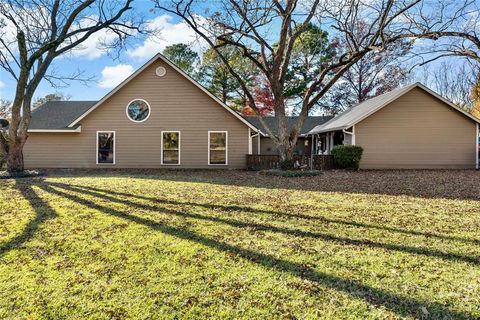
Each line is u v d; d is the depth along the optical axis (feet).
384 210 21.36
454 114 54.49
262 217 19.35
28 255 13.28
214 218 19.06
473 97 85.10
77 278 11.19
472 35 28.45
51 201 23.98
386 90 95.20
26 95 41.55
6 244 14.58
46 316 9.02
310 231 16.51
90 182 34.91
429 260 12.75
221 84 97.14
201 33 43.34
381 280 11.03
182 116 54.70
